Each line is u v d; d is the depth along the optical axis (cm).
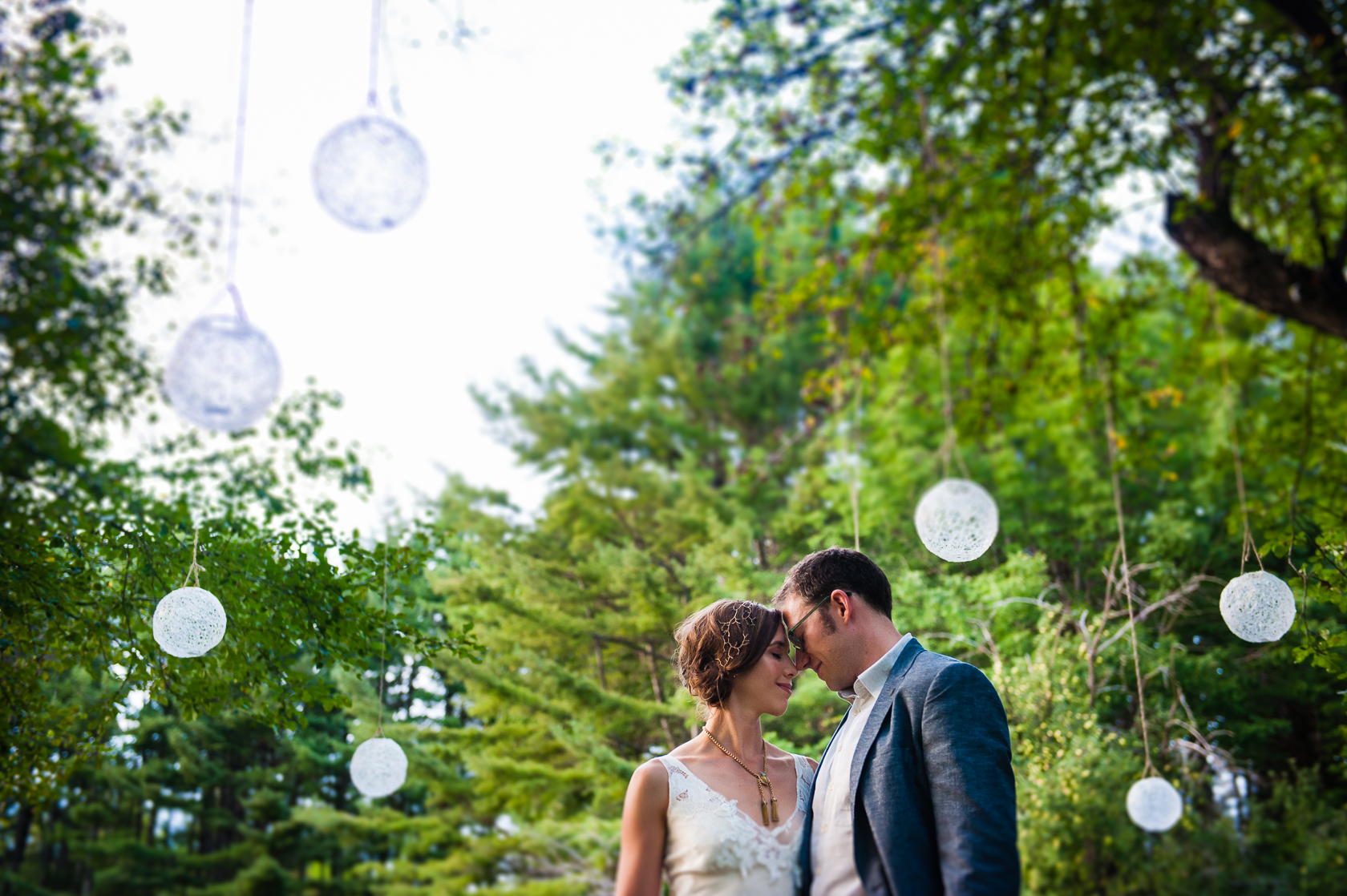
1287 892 562
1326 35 499
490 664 849
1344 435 538
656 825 196
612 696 820
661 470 1176
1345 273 490
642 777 199
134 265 843
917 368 843
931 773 170
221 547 305
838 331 658
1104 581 647
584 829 883
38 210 721
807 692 677
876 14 664
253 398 254
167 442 799
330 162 251
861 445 916
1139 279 848
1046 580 613
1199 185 545
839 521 828
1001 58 602
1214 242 518
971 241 624
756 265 718
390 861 1200
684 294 1227
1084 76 598
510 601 873
